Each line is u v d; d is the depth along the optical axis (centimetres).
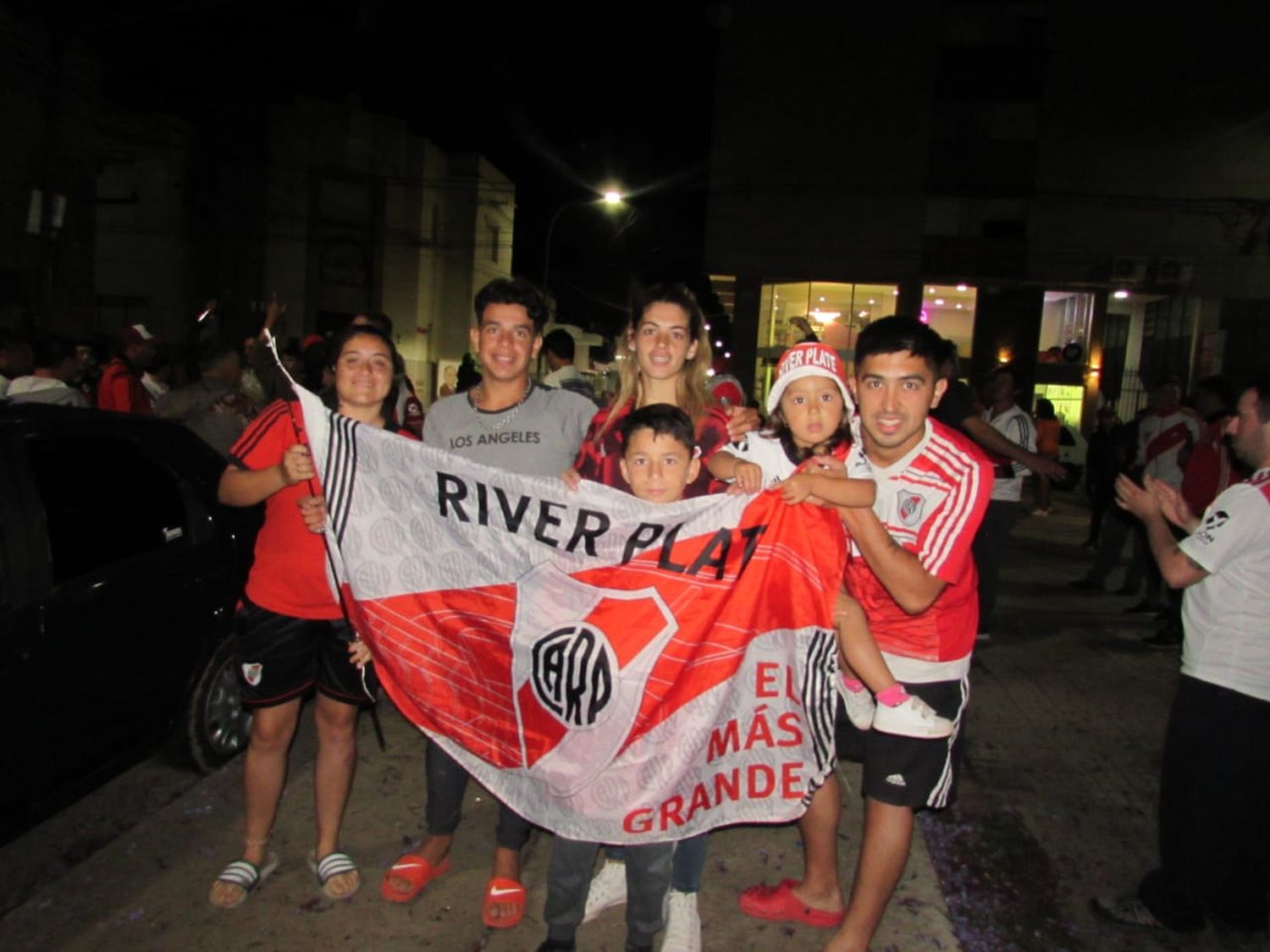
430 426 334
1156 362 2772
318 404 291
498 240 3912
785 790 281
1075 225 2700
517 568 288
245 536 433
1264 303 2636
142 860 353
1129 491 313
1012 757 475
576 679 283
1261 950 318
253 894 330
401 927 313
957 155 2716
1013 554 1116
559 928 286
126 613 362
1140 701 564
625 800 276
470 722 294
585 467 312
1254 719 303
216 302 683
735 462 283
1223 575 304
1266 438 305
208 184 2873
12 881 346
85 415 382
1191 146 2650
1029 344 2756
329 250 3109
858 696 299
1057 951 315
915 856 376
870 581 289
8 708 309
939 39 2692
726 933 318
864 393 271
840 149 2747
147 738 384
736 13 2748
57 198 1481
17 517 326
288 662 318
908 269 2753
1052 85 2672
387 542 294
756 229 2792
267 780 328
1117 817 413
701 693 279
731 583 278
